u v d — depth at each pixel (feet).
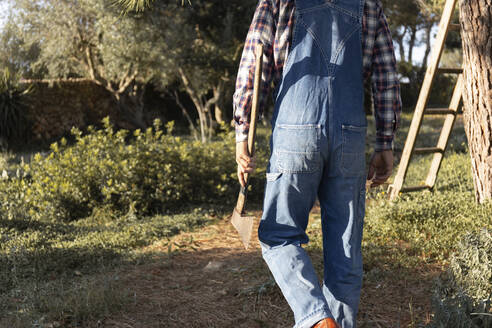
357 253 6.18
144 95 58.65
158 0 37.83
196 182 22.95
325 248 6.22
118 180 20.79
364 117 5.99
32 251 13.26
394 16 49.88
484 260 8.17
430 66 16.49
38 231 15.61
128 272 12.16
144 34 39.22
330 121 5.72
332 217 6.07
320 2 5.80
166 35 40.42
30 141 47.14
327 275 6.18
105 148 22.68
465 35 13.20
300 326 5.24
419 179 22.33
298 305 5.36
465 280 8.04
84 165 21.30
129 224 18.26
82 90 52.75
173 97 55.77
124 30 38.88
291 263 5.64
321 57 5.77
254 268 11.63
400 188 17.42
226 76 45.57
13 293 10.47
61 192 20.20
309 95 5.71
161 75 44.60
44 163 22.08
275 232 5.96
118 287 10.53
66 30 41.88
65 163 21.07
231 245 14.69
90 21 43.11
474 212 12.62
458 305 6.72
